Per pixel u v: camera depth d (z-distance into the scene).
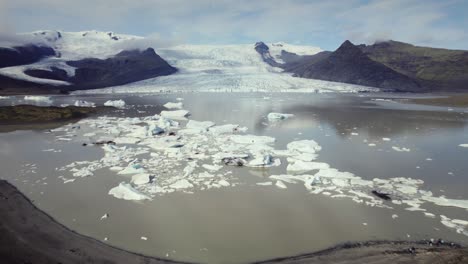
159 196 18.56
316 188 19.84
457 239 13.96
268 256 12.83
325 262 12.26
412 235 14.33
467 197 18.52
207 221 15.64
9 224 14.80
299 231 14.74
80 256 12.55
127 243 13.65
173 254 12.93
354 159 25.94
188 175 21.92
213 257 12.77
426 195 18.70
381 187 19.91
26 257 12.27
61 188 19.50
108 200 17.89
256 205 17.44
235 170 23.22
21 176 21.48
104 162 24.59
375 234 14.44
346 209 16.97
